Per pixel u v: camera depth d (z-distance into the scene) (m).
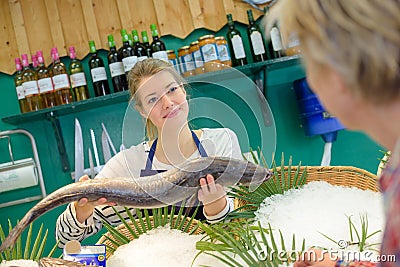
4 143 2.99
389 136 0.62
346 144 3.06
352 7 0.58
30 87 2.77
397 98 0.58
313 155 3.04
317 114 2.78
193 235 1.34
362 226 1.13
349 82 0.59
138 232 1.39
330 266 0.97
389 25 0.56
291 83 3.03
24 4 2.98
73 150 2.99
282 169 1.46
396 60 0.56
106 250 1.36
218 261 1.18
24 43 2.97
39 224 2.96
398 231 0.61
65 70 2.80
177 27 3.00
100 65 2.80
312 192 1.38
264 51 2.82
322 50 0.60
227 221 1.38
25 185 2.92
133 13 2.99
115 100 2.83
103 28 2.98
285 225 1.27
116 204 1.27
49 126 2.99
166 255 1.24
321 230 1.23
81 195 1.25
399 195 0.62
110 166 1.79
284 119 3.03
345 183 1.49
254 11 2.99
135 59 2.71
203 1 3.01
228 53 2.80
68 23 2.98
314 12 0.60
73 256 1.21
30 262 1.18
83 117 2.98
